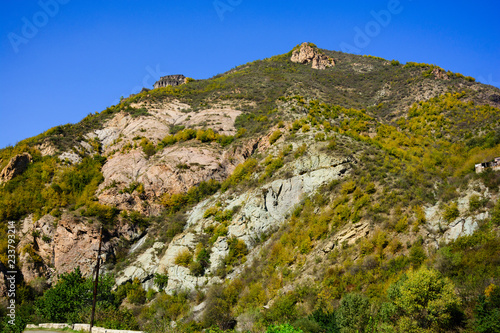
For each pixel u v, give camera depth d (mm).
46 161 68188
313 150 56781
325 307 34281
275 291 39781
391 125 75938
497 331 25359
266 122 72562
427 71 93125
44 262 55750
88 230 56156
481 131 64438
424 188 45094
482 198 38438
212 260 48781
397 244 38375
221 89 96875
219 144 69562
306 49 130500
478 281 29875
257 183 56656
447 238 37250
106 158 71125
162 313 43344
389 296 31375
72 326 33719
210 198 59844
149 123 78438
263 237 49188
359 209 43844
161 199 61562
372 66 118500
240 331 34875
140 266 52344
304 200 50562
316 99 83750
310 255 42188
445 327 27938
